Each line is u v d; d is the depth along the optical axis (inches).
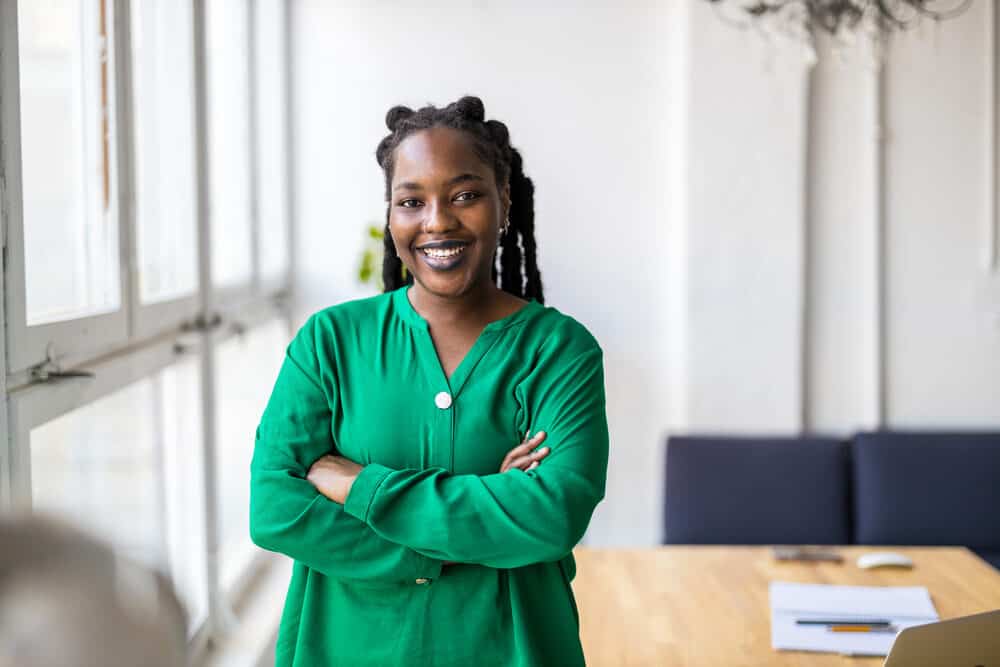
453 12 157.8
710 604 90.4
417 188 56.5
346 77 159.0
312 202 160.9
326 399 59.6
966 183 157.5
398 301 60.0
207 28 118.3
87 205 79.4
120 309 80.1
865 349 159.2
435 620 55.7
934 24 155.6
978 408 159.9
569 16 157.6
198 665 92.7
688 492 145.3
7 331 58.6
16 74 60.0
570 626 57.9
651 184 159.2
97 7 79.0
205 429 104.7
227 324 118.9
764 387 157.5
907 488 146.3
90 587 15.9
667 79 157.9
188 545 104.0
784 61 153.6
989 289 158.4
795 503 144.7
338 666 57.0
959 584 96.0
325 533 55.7
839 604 88.7
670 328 160.9
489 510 54.7
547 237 160.1
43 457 65.1
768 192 155.4
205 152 106.9
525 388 57.9
